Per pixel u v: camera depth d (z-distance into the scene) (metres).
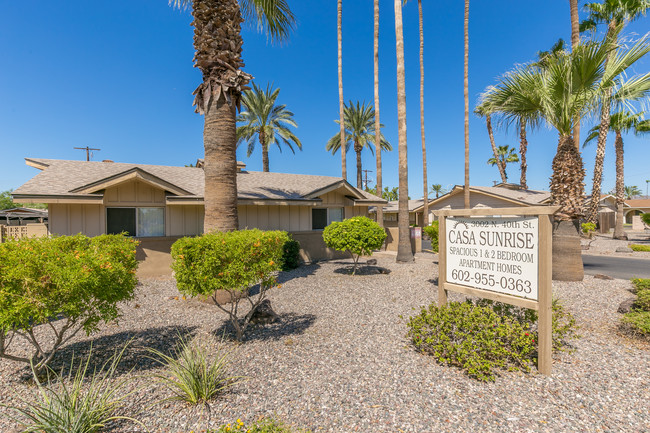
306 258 14.75
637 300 5.90
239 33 8.30
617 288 8.16
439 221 5.18
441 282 5.16
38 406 3.35
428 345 4.59
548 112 9.11
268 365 4.27
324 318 6.26
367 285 9.26
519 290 4.16
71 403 3.01
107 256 4.06
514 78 9.29
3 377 4.07
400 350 4.64
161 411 3.28
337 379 3.84
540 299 3.90
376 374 3.94
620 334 5.09
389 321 5.99
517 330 4.19
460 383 3.70
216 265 4.84
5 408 3.40
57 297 3.54
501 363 3.97
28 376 4.09
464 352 3.93
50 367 4.29
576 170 9.05
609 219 31.33
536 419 3.02
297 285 9.41
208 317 6.48
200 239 4.98
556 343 4.45
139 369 4.27
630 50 8.17
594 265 13.01
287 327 5.79
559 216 9.23
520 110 9.97
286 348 4.82
